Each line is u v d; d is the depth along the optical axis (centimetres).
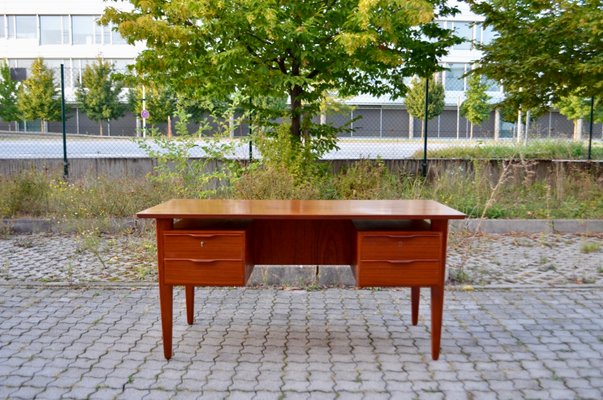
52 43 3425
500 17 989
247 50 909
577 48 954
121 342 434
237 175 942
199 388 355
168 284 397
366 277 394
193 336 449
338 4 906
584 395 347
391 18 825
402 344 433
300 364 395
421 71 1039
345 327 470
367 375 376
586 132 1638
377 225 425
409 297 554
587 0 894
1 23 3416
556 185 1030
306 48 887
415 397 344
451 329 464
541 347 425
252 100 1086
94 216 861
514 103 1101
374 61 941
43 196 925
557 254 723
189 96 1023
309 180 895
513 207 935
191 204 450
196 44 896
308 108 1007
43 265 662
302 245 458
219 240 393
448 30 1034
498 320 486
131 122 1712
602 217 894
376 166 1073
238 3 859
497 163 1110
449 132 1463
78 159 1111
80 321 480
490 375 376
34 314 496
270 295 560
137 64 942
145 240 762
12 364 391
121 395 345
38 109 1412
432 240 394
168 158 1040
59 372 378
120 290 570
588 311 508
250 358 405
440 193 965
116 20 898
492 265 670
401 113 1391
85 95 1648
